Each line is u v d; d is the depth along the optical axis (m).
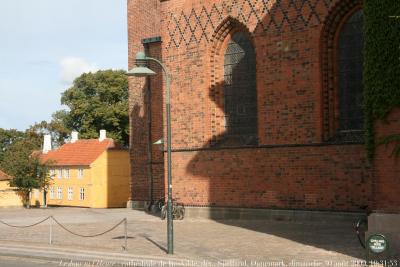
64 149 60.53
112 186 54.97
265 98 25.47
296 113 24.55
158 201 34.53
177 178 28.36
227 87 27.31
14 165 48.41
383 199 16.11
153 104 36.56
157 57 36.25
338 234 20.39
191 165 27.91
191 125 28.02
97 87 72.06
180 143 28.34
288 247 17.81
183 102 28.33
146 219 29.47
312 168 24.05
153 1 37.78
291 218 24.53
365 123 16.70
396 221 15.80
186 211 27.94
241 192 26.16
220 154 26.91
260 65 25.66
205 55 27.58
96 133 71.12
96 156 54.84
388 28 16.22
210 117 27.50
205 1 27.61
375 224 16.12
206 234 21.70
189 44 28.19
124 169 55.72
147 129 37.78
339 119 24.00
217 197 26.95
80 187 55.28
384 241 14.15
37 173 49.19
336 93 24.03
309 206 24.08
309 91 24.20
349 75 23.80
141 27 38.56
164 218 28.84
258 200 25.59
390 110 16.06
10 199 49.62
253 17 25.92
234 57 27.17
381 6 16.41
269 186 25.27
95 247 19.05
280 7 25.08
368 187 22.58
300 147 24.39
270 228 22.78
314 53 24.08
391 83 16.05
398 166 15.85
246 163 26.03
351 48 23.77
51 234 21.91
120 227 25.33
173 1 28.78
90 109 71.50
